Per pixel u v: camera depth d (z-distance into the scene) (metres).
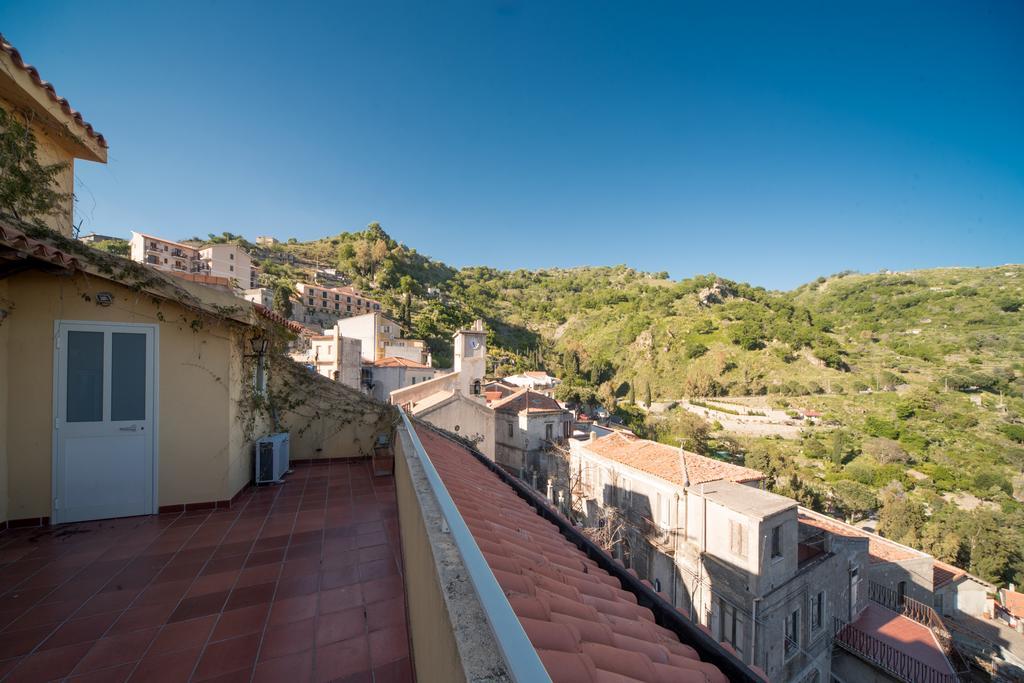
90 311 4.56
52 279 4.43
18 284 4.33
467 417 16.41
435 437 8.66
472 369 22.17
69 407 4.48
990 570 24.92
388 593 3.21
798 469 41.84
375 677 2.26
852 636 12.52
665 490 14.01
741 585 10.91
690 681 1.81
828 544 12.94
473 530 2.76
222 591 3.21
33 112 5.25
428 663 1.58
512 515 4.16
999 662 14.87
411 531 2.66
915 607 14.92
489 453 17.25
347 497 5.66
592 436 21.45
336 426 7.98
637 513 15.42
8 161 4.29
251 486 6.14
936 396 65.38
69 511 4.50
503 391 40.09
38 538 4.13
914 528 29.53
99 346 4.61
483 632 1.08
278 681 2.22
